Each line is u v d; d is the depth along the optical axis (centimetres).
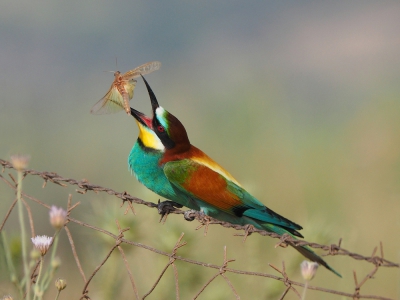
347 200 1645
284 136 2020
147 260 1142
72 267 1441
